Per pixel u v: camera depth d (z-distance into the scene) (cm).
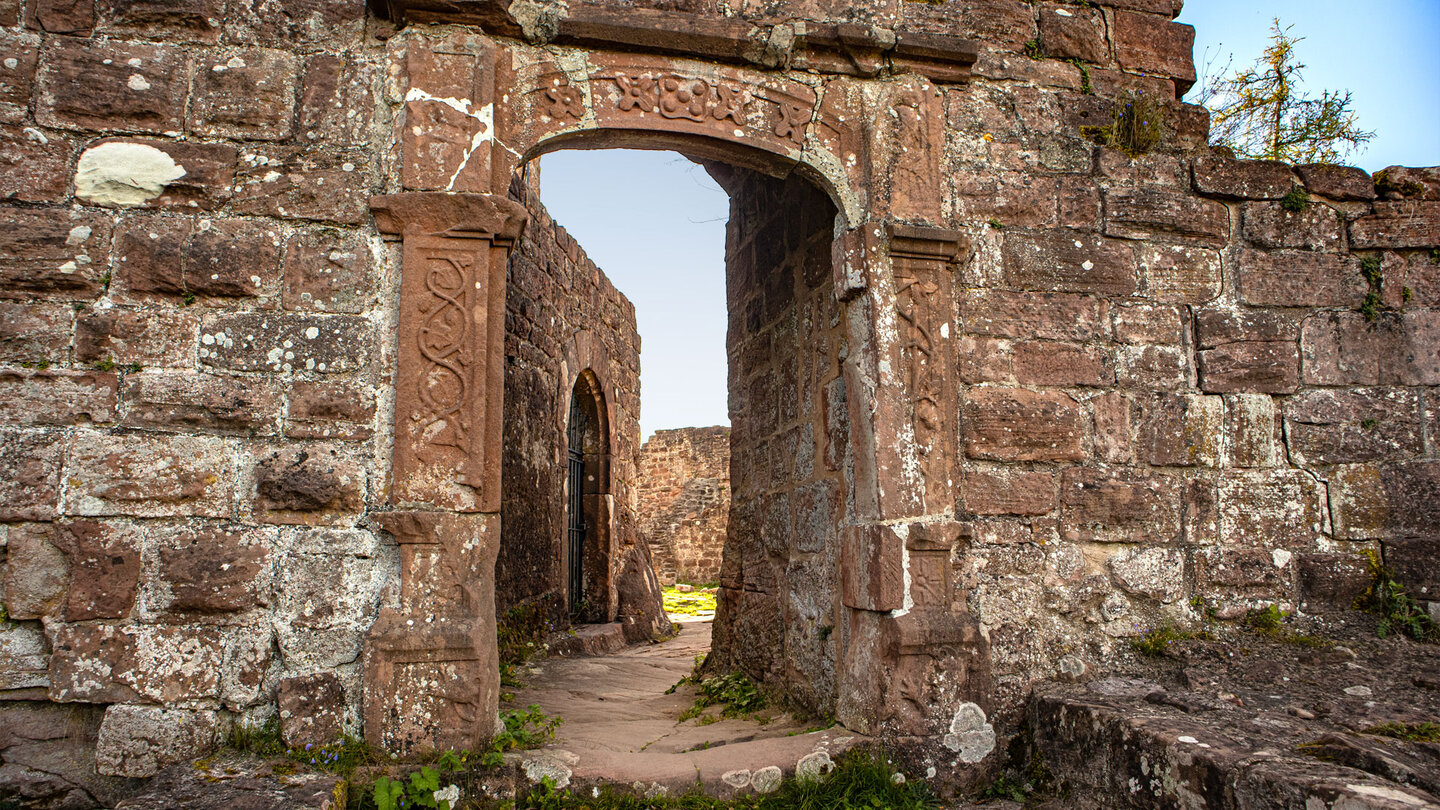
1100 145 404
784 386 464
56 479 301
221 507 309
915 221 372
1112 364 386
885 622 341
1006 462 370
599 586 882
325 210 327
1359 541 394
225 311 318
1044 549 368
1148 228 400
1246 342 400
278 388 317
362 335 323
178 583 302
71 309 310
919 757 334
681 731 404
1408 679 339
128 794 294
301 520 312
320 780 277
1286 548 389
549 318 756
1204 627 378
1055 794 331
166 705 298
